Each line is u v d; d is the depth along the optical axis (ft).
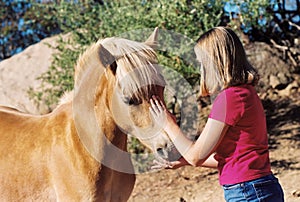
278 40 28.37
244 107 9.12
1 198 11.36
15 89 27.04
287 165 20.70
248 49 27.96
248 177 9.15
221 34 9.37
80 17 23.40
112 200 10.83
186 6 20.21
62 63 23.15
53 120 11.32
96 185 10.32
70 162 10.47
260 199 9.15
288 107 26.53
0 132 11.86
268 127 24.93
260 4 20.33
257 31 27.68
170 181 21.02
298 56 28.17
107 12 22.40
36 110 25.43
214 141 9.11
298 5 26.14
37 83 27.17
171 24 20.35
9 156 11.34
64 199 10.65
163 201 19.24
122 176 10.91
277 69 28.17
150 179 21.39
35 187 11.01
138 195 19.98
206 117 24.53
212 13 20.48
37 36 41.27
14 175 11.19
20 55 29.48
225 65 9.22
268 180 9.26
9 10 42.47
